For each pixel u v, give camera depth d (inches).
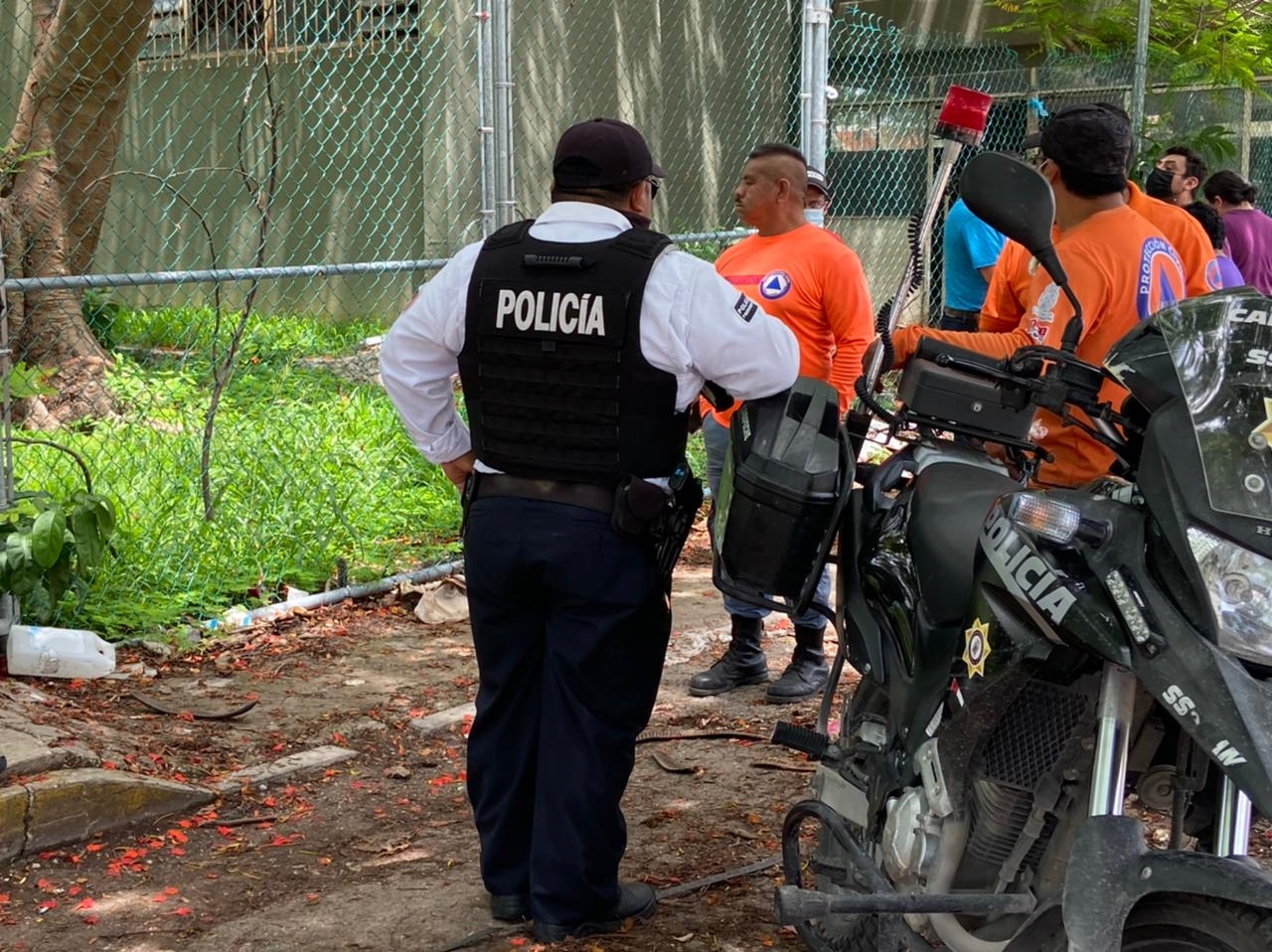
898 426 124.5
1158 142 437.7
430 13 469.4
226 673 215.2
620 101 515.8
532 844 140.0
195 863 157.2
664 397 129.3
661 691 214.1
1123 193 149.5
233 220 537.3
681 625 243.8
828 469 123.0
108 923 142.9
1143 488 94.3
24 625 208.7
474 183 474.3
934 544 113.1
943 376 119.0
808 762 185.9
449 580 253.1
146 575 237.3
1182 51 493.7
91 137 381.7
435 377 138.2
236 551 252.4
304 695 207.8
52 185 372.5
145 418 317.1
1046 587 95.6
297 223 522.9
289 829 166.6
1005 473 122.5
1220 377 93.9
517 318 129.6
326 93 505.4
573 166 131.6
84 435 332.2
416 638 235.8
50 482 265.9
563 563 131.6
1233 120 508.1
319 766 183.0
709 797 175.9
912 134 524.7
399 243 487.2
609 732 136.3
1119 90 497.0
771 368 127.0
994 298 158.9
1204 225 271.0
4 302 206.2
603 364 128.0
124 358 401.1
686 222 541.0
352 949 138.3
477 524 135.9
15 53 549.3
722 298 127.0
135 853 158.4
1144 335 100.3
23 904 146.9
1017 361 111.3
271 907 146.8
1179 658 88.8
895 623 117.4
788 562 123.9
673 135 533.6
